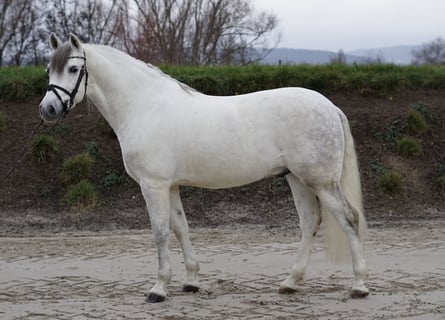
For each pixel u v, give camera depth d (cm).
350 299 682
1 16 2953
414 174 1394
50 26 3050
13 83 1614
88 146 1461
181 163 685
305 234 720
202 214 1298
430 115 1535
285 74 1642
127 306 677
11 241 1114
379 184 1349
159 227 688
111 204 1334
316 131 668
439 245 1001
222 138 677
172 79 729
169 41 2492
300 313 633
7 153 1448
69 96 688
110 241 1100
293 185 719
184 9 2694
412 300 673
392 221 1236
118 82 711
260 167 682
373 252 952
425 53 5516
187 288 736
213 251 991
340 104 1591
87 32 2981
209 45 2812
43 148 1433
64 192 1366
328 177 672
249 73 1647
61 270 877
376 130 1495
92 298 720
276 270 850
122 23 2466
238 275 825
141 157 684
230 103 697
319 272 830
